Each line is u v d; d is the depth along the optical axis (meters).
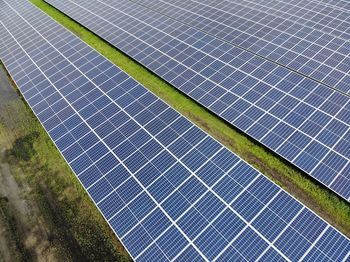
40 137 23.61
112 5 37.53
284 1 32.50
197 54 26.53
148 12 34.53
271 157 19.81
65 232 18.42
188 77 24.58
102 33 32.75
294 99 20.95
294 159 18.16
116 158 18.41
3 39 33.38
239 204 15.41
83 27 35.69
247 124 20.38
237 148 20.80
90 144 19.53
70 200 19.75
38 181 21.06
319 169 17.47
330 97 20.55
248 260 13.70
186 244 14.52
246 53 25.56
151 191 16.55
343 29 27.33
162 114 20.31
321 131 18.88
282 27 28.42
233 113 21.20
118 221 15.73
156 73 25.81
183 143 18.41
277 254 13.69
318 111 19.92
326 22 28.48
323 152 17.98
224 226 14.79
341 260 13.19
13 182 21.30
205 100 22.52
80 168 18.38
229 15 31.47
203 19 31.55
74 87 24.02
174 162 17.56
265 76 23.00
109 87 23.22
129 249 14.76
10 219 19.41
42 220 19.14
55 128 21.12
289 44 26.14
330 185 16.83
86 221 18.64
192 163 17.36
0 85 29.42
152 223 15.38
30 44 30.95
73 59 27.03
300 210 14.77
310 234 14.02
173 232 14.95
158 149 18.38
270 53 25.58
